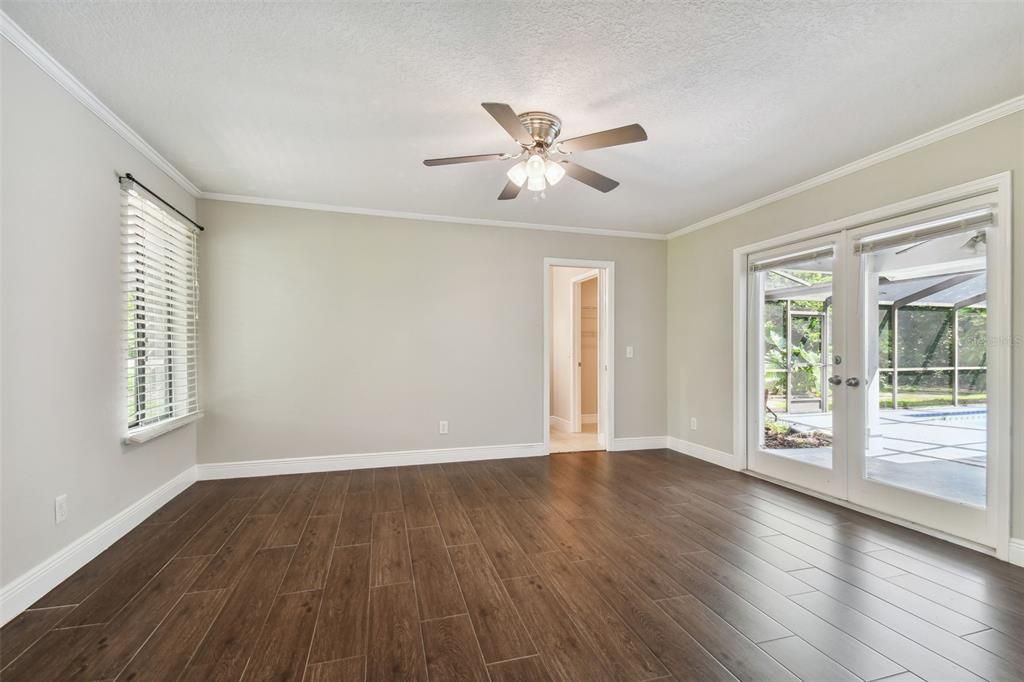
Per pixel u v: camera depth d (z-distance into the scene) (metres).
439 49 1.91
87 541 2.29
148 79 2.13
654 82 2.13
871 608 1.92
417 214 4.21
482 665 1.57
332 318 4.00
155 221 3.03
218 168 3.17
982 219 2.40
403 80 2.13
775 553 2.44
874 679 1.51
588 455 4.65
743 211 3.99
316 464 3.97
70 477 2.17
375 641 1.69
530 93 2.23
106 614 1.86
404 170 3.19
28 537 1.91
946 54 1.91
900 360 2.84
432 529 2.75
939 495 2.63
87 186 2.30
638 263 4.93
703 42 1.85
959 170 2.49
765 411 3.87
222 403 3.75
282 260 3.88
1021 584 2.10
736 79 2.11
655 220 4.45
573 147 2.21
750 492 3.48
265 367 3.85
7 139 1.81
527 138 2.11
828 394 3.28
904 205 2.75
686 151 2.86
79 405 2.24
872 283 3.00
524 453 4.55
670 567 2.28
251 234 3.81
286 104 2.34
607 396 4.86
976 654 1.63
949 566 2.28
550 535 2.67
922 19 1.71
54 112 2.06
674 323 4.92
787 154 2.91
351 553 2.42
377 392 4.12
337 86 2.18
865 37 1.81
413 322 4.21
